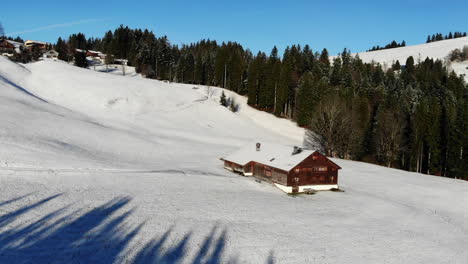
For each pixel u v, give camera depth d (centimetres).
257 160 4759
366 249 2630
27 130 5253
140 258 2162
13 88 7625
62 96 8738
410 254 2611
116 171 4316
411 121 8044
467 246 2891
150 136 7094
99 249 2214
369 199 4103
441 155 7319
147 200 3319
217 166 5366
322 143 7800
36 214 2670
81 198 3173
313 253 2473
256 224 2948
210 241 2517
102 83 9662
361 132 7769
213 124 9088
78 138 5684
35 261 1964
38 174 3725
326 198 4038
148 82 10869
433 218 3619
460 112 7012
